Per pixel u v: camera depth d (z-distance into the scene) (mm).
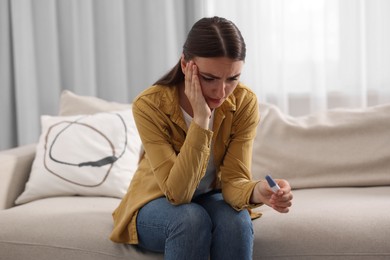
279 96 2918
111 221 1947
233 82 1578
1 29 3086
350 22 2857
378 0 2836
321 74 2879
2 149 3133
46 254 1872
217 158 1787
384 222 1827
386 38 2844
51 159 2369
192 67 1575
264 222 1878
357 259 1787
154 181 1784
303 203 2080
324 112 2549
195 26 1588
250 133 1783
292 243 1812
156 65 3098
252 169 2395
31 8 3078
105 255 1827
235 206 1691
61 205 2158
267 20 2932
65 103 2684
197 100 1595
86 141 2398
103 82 3160
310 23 2879
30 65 3088
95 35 3127
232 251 1611
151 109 1714
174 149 1763
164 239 1666
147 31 3098
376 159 2342
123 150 2396
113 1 3068
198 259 1595
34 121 3121
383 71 2863
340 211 1916
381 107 2479
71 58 3166
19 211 2055
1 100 3111
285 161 2377
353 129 2416
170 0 3020
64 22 3150
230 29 1544
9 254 1901
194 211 1628
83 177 2324
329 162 2357
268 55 2953
